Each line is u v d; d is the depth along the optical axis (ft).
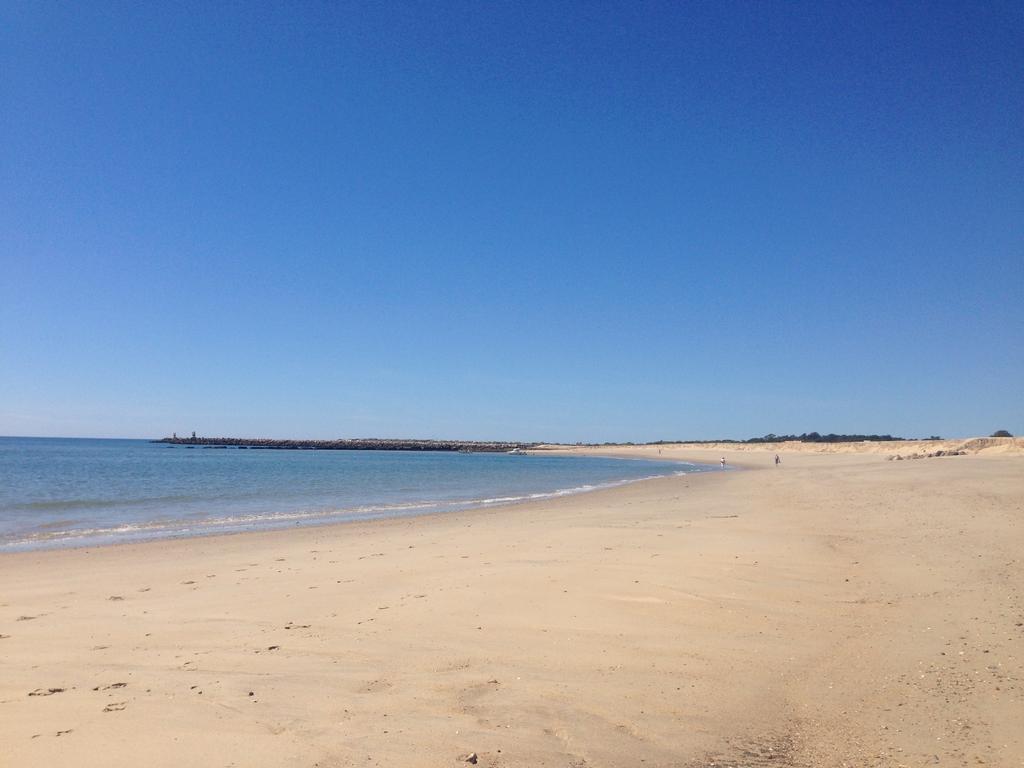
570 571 35.86
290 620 27.76
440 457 414.21
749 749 15.61
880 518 55.26
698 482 134.72
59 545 52.49
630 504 83.92
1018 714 16.87
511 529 58.29
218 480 141.69
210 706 18.21
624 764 14.78
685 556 39.91
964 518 51.52
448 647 23.54
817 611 27.81
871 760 14.90
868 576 33.88
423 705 18.21
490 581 33.96
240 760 14.85
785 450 412.36
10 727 16.81
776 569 35.86
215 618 28.35
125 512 77.51
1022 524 47.03
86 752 15.30
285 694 19.15
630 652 22.84
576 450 605.31
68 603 31.91
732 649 23.09
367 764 14.62
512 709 17.89
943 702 17.94
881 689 19.17
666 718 17.37
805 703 18.43
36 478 135.54
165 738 16.07
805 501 74.95
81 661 22.56
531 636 24.73
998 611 26.13
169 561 44.34
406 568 39.37
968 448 183.73
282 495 106.01
